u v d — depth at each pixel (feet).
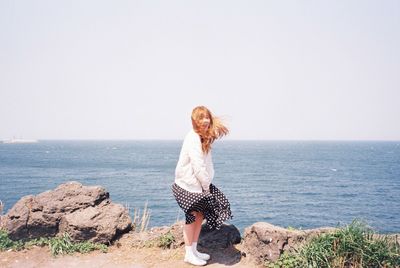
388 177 199.41
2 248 18.44
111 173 210.79
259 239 16.74
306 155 483.92
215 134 15.19
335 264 14.78
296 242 16.25
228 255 17.40
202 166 14.93
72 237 19.02
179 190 15.58
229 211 15.99
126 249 18.66
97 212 19.77
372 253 15.01
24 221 19.42
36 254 18.04
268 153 551.18
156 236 19.54
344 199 121.80
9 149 642.22
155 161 333.83
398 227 79.71
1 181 164.45
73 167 254.47
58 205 19.92
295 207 105.09
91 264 16.97
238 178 190.49
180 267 16.17
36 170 225.97
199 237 18.34
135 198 116.78
